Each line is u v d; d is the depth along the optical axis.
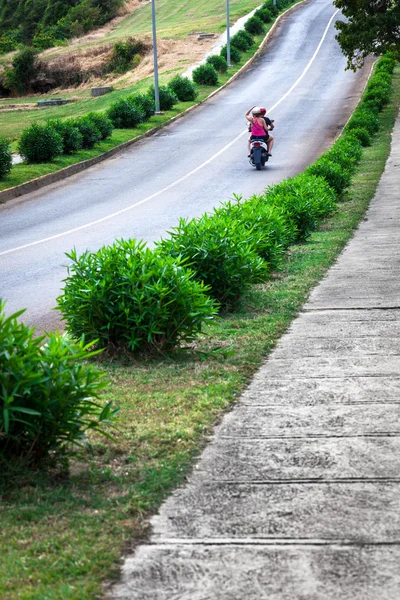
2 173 32.28
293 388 7.50
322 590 3.97
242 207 15.82
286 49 87.25
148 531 4.69
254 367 8.40
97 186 32.09
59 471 5.70
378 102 51.16
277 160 36.62
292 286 12.83
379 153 35.97
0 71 111.50
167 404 7.26
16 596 3.99
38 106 89.00
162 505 5.06
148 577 4.17
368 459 5.65
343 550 4.35
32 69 106.50
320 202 20.16
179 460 5.80
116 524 4.76
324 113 52.47
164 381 8.10
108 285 9.01
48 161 37.12
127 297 9.00
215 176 32.97
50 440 5.57
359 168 32.00
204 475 5.53
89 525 4.77
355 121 41.97
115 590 4.07
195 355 9.13
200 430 6.48
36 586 4.09
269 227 15.03
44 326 11.80
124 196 29.08
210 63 74.31
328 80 68.88
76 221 23.83
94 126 42.50
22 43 139.75
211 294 11.37
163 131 49.28
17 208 27.47
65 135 39.25
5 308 13.10
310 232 19.23
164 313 8.84
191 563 4.29
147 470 5.64
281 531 4.61
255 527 4.67
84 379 5.77
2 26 156.50
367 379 7.63
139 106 50.31
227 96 63.72
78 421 5.62
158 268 9.12
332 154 30.28
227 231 11.76
